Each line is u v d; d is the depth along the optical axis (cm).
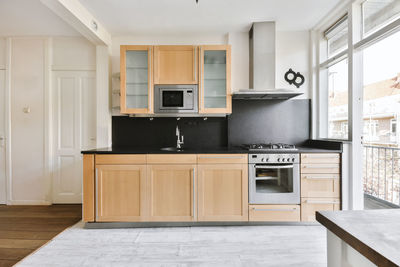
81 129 348
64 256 206
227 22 297
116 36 333
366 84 292
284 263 194
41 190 347
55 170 349
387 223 70
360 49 253
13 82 346
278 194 263
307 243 227
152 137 333
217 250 215
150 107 294
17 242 234
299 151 262
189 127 334
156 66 292
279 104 330
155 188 263
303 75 328
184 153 262
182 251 213
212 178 263
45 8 267
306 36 327
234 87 325
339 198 262
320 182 263
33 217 299
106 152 261
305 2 255
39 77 346
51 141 348
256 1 251
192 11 270
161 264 194
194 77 294
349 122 263
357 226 67
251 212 263
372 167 336
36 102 347
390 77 263
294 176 262
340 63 291
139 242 231
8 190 347
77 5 247
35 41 345
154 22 296
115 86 334
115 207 262
